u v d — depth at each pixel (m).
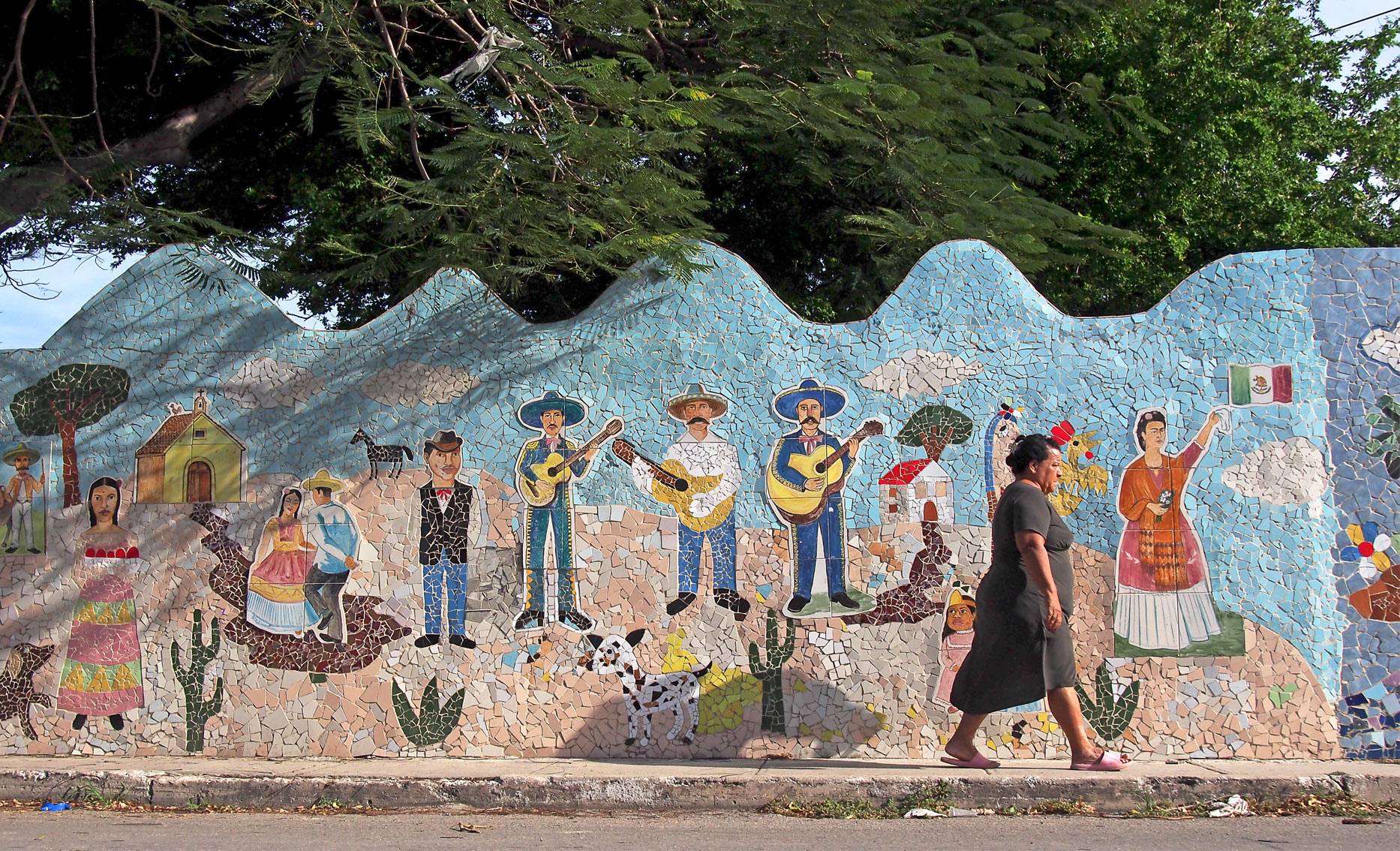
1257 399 7.05
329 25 8.87
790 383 7.34
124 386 7.67
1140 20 13.00
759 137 11.50
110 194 10.52
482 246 8.41
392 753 7.26
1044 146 11.68
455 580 7.37
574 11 9.85
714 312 7.45
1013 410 7.19
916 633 7.09
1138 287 12.83
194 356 7.67
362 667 7.35
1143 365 7.15
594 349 7.48
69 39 11.34
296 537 7.48
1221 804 6.13
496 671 7.29
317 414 7.57
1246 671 6.89
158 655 7.46
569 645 7.27
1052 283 12.56
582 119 9.59
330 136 12.59
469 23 11.80
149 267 7.75
